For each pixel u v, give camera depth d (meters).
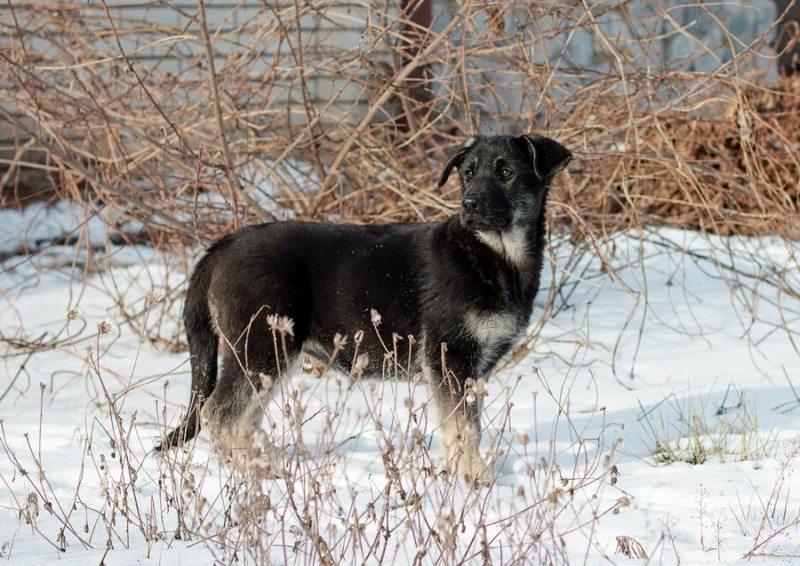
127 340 10.98
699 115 12.09
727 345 10.20
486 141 7.33
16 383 9.62
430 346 7.20
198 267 7.53
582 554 5.27
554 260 9.94
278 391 7.26
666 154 10.62
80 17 10.57
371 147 10.52
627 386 9.06
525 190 7.23
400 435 5.81
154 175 11.05
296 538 5.52
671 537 5.30
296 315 7.29
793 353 9.84
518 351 9.84
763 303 11.62
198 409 6.76
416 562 4.91
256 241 7.34
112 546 5.45
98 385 9.50
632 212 10.28
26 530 5.79
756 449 7.04
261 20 11.63
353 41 14.38
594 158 10.05
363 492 6.44
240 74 10.30
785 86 14.30
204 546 5.45
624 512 5.92
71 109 11.52
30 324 11.50
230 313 7.24
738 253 13.02
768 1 20.94
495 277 7.11
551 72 9.83
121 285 12.87
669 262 13.03
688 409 8.20
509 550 5.33
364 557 5.18
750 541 5.42
